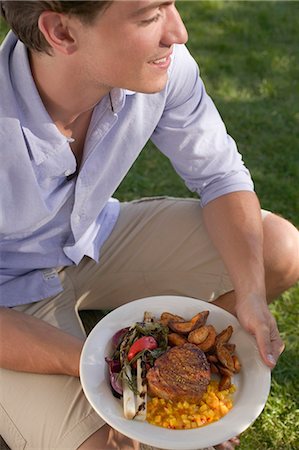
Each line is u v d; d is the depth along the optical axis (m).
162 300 1.74
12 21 1.47
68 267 1.99
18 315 1.74
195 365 1.55
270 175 3.01
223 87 3.51
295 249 1.97
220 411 1.54
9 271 1.85
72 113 1.65
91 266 2.01
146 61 1.47
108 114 1.67
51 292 1.89
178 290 2.07
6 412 1.67
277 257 1.95
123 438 1.64
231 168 1.94
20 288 1.86
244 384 1.61
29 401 1.65
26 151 1.62
